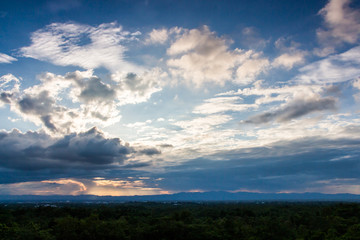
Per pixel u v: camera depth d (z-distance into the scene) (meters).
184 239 76.75
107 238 75.06
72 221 76.69
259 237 77.31
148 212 129.12
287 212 130.25
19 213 112.19
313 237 74.56
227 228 82.38
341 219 88.12
